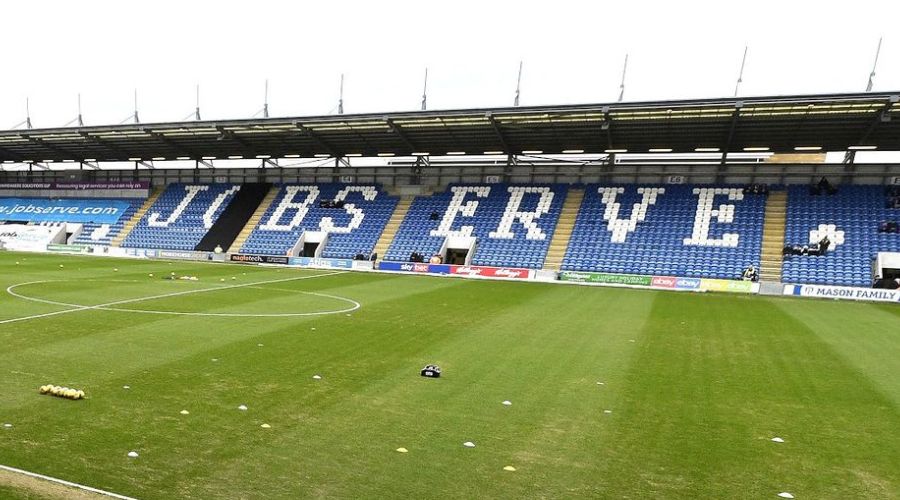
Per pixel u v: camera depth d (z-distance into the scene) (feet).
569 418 38.09
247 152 175.52
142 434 33.30
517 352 56.34
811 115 111.55
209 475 28.43
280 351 53.93
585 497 27.37
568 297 100.37
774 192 140.15
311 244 163.43
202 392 41.19
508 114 120.88
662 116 118.21
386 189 176.45
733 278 119.75
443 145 154.40
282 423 35.73
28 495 24.94
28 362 47.37
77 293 85.20
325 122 134.41
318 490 27.25
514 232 148.66
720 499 27.43
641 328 71.10
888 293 102.83
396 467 30.01
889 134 119.96
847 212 129.29
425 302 88.48
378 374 47.21
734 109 109.70
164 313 71.67
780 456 32.60
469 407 39.78
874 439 35.47
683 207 142.92
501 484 28.48
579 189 157.99
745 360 55.26
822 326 75.36
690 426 37.11
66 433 33.04
